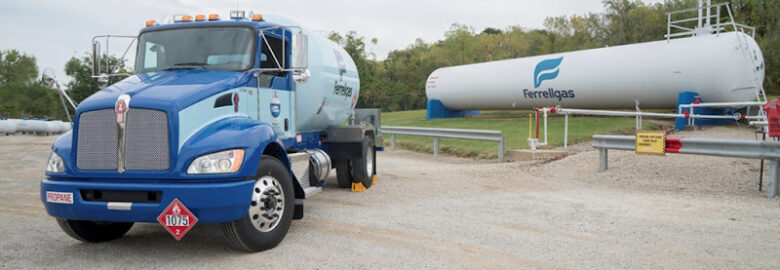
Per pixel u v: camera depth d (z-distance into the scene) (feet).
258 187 17.30
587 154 40.78
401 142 65.21
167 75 19.57
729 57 56.80
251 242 16.96
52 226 21.48
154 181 15.98
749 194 26.66
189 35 21.33
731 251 16.93
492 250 17.37
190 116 16.49
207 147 16.12
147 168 15.98
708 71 57.77
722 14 160.86
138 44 22.17
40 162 48.03
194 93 16.96
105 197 16.17
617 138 33.37
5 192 30.50
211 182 15.94
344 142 30.04
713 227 20.13
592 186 30.96
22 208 25.44
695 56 58.90
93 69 22.58
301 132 27.09
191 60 20.88
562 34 235.40
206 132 16.78
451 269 15.37
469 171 38.27
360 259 16.44
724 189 28.07
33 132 104.99
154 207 15.57
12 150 61.87
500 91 81.61
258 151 17.01
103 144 16.29
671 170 32.96
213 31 21.17
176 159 15.87
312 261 16.29
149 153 15.97
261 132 17.69
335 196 28.53
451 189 30.53
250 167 16.56
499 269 15.35
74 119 16.62
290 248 17.87
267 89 21.31
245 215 16.48
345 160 30.42
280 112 22.50
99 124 16.33
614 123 65.46
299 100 25.16
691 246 17.58
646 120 70.64
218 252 17.52
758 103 48.34
